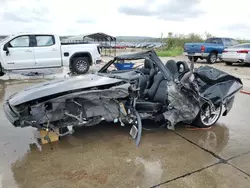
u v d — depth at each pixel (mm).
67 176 2521
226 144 3328
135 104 3459
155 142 3373
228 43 14023
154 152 3070
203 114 3820
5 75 9242
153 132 3734
